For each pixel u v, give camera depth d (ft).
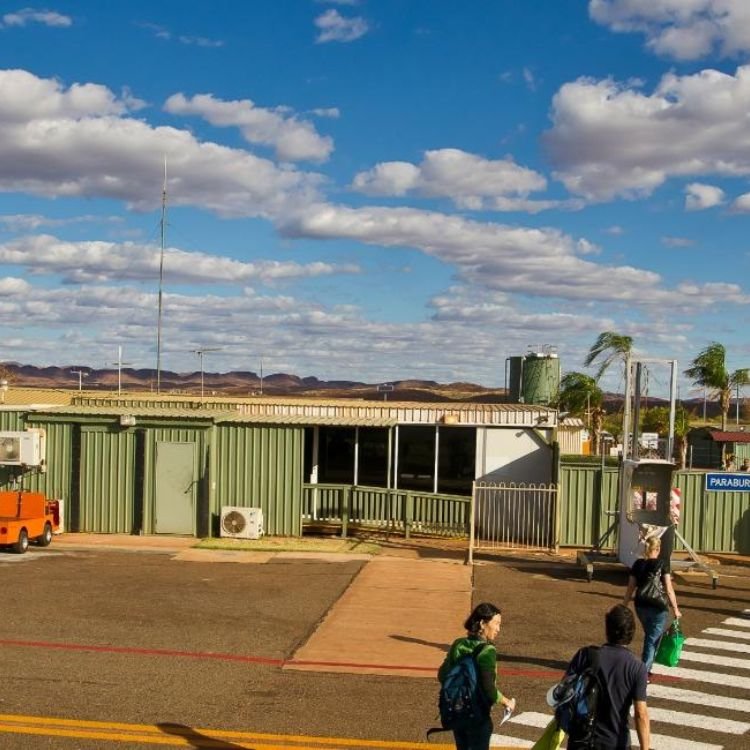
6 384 106.11
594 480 69.10
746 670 36.47
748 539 68.64
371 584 52.42
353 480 79.00
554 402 135.85
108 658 36.01
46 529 64.03
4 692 31.14
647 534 34.99
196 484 69.21
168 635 39.96
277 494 69.77
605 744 19.80
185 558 60.29
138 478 69.51
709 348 132.46
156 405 84.89
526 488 68.08
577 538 69.05
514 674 35.47
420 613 45.42
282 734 27.73
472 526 60.80
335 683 33.35
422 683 33.58
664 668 36.60
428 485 78.48
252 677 33.88
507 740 27.91
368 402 86.07
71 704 30.07
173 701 30.71
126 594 48.42
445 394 427.33
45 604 45.57
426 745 27.04
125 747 26.30
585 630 43.29
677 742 27.94
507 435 77.30
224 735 27.53
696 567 56.24
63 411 70.44
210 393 145.28
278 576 54.34
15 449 68.18
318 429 79.36
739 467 117.39
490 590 52.06
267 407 82.38
